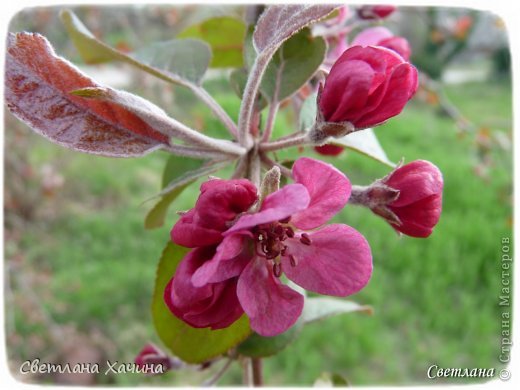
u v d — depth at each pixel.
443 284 0.46
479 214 0.53
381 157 0.11
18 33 0.09
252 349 0.12
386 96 0.08
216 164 0.10
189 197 0.53
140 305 0.44
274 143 0.10
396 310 0.44
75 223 0.52
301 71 0.11
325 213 0.08
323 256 0.08
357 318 0.44
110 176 0.60
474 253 0.49
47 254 0.48
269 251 0.08
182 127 0.09
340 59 0.08
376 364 0.40
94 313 0.42
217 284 0.08
